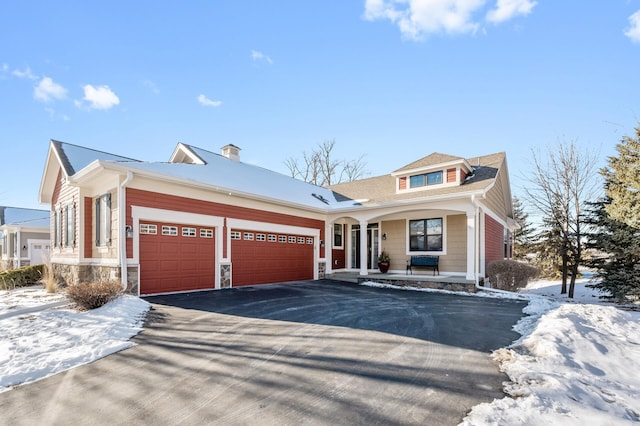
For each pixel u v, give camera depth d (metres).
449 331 5.62
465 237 12.55
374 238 15.55
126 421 2.77
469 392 3.24
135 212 8.48
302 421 2.74
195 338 5.11
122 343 4.78
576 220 14.66
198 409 2.96
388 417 2.78
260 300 8.46
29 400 3.18
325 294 9.82
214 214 10.43
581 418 2.69
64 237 11.62
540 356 4.27
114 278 8.23
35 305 7.14
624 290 11.69
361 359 4.20
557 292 15.44
